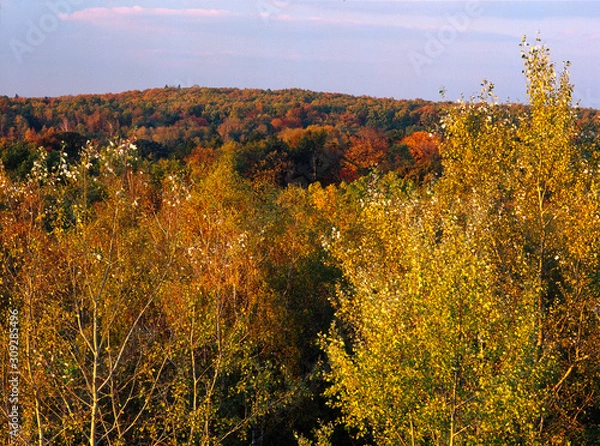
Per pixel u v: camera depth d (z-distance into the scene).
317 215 49.53
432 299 16.12
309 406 32.53
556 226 25.34
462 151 28.27
